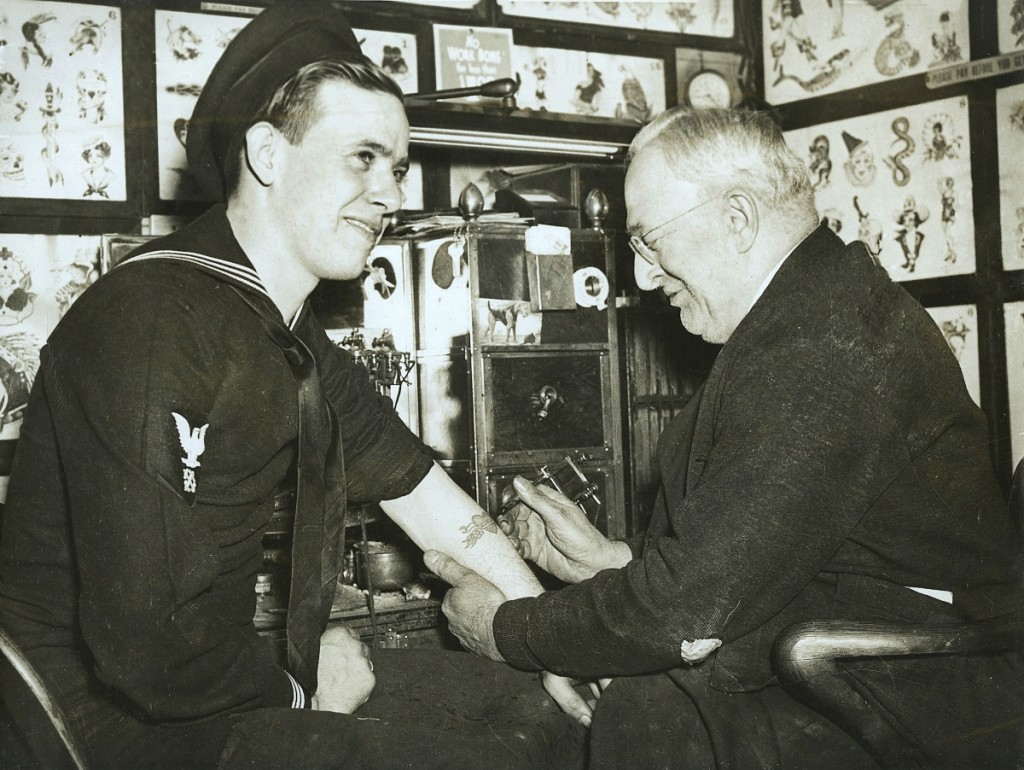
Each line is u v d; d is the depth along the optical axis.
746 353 1.14
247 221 1.14
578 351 2.18
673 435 1.37
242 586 1.15
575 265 2.18
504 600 1.30
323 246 1.14
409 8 2.58
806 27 2.91
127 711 1.00
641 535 1.51
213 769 0.96
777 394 1.07
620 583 1.12
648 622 1.08
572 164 2.43
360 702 1.20
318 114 1.10
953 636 1.01
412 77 2.58
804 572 1.07
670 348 2.48
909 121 2.73
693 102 2.93
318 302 2.22
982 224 2.61
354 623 1.76
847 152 2.86
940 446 1.12
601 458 2.19
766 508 1.04
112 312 0.99
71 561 1.05
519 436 2.12
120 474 0.93
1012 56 2.55
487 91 2.07
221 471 1.07
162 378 0.96
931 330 1.15
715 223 1.19
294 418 1.16
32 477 1.06
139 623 0.93
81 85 2.26
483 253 2.09
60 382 0.98
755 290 1.20
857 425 1.05
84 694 1.02
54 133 2.24
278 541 1.68
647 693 1.18
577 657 1.14
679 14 2.91
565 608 1.16
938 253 2.70
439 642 1.81
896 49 2.74
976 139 2.61
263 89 1.11
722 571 1.04
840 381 1.06
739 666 1.12
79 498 0.95
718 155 1.18
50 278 2.24
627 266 2.51
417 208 2.59
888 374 1.08
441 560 1.40
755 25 2.99
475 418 2.07
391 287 2.29
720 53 2.96
